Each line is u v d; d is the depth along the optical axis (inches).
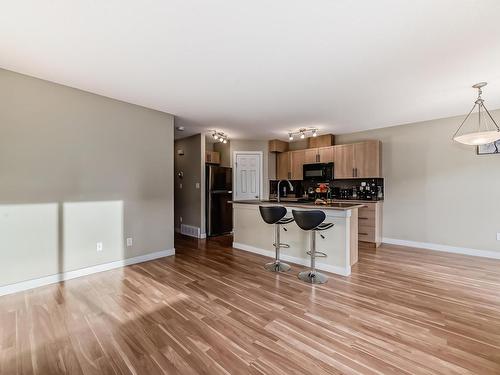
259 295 101.0
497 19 69.4
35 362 63.1
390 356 64.9
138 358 64.4
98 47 84.3
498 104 141.6
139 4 64.0
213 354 66.0
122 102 137.0
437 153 172.6
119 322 81.0
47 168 111.2
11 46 83.4
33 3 63.3
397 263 142.6
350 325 79.3
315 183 239.6
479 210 157.2
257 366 61.6
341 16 68.8
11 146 102.0
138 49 85.7
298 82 112.8
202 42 81.7
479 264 140.6
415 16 68.6
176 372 59.7
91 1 62.7
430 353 65.9
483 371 59.4
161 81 111.7
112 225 132.7
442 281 115.6
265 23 72.0
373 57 90.9
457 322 80.8
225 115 164.2
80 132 121.3
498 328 77.4
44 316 84.4
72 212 118.5
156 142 152.7
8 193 101.5
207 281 116.0
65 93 116.3
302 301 95.7
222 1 62.9
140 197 144.9
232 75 105.9
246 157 251.0
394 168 191.8
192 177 221.6
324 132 217.6
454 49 85.1
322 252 131.8
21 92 104.3
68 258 117.3
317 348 68.2
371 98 132.6
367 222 186.9
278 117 169.3
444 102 138.9
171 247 160.1
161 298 98.2
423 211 178.4
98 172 127.4
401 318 83.4
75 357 64.7
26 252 105.6
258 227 164.2
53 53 88.0
